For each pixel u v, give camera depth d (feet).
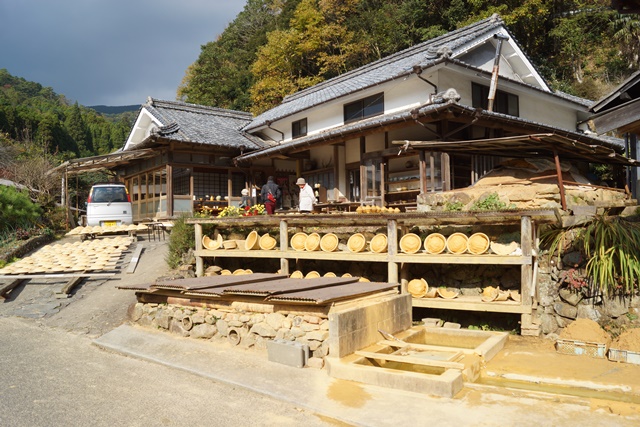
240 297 22.29
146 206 63.82
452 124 40.50
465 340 23.18
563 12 96.07
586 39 95.91
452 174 39.50
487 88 48.70
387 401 15.42
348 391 16.43
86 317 27.89
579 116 60.90
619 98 32.40
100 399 16.20
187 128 60.64
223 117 72.28
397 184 43.98
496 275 26.25
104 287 33.55
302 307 20.36
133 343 22.95
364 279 28.48
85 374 18.86
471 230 26.81
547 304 23.36
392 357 18.69
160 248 44.96
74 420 14.47
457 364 17.35
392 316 22.70
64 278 35.42
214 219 33.35
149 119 66.49
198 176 59.31
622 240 21.42
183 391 17.03
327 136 46.19
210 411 15.20
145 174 64.69
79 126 214.69
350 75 63.46
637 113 17.07
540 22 93.30
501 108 50.06
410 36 95.45
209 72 130.11
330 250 29.17
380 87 47.26
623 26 87.92
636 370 17.84
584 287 22.12
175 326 24.22
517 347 21.61
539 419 13.67
